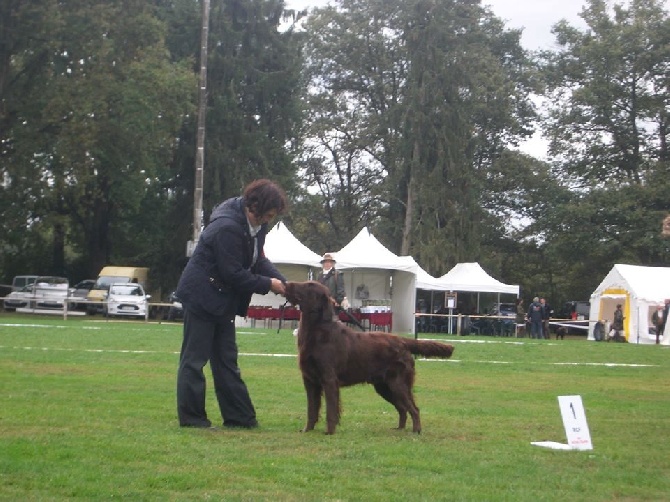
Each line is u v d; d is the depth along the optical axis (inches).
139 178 1795.0
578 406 323.6
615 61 2199.8
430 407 422.0
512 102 2404.0
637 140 2276.1
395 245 2256.4
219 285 338.6
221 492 229.5
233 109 1926.7
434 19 1946.4
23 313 1761.8
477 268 1599.4
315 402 342.0
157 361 617.0
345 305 709.3
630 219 2096.5
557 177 2383.1
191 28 1930.4
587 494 245.4
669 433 360.2
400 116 1984.5
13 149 1640.0
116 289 1621.6
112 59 1674.5
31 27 1557.6
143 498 220.8
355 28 2294.5
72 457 266.1
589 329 1551.4
